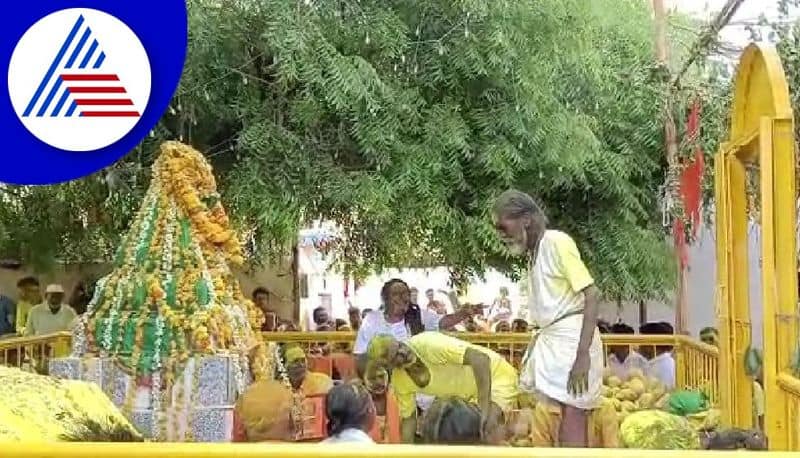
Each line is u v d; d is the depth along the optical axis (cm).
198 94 833
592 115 1018
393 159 866
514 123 899
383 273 1105
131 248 469
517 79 898
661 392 630
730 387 546
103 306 460
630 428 422
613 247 1002
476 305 1045
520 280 1034
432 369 488
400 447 180
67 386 317
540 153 920
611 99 1016
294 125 870
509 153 890
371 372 488
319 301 1272
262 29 851
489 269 1078
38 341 683
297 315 1141
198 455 181
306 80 800
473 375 482
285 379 500
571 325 442
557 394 439
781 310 440
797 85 714
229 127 905
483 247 934
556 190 1016
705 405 578
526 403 497
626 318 1152
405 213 878
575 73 1002
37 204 969
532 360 454
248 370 466
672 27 985
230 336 456
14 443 181
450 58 885
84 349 456
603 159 984
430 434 344
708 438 400
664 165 1045
